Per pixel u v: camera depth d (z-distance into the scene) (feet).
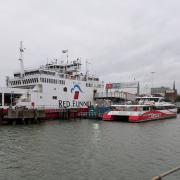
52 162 76.59
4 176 64.75
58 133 132.57
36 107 201.26
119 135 127.13
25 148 94.84
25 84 220.84
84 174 66.23
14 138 115.65
